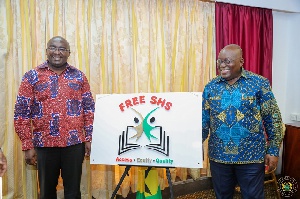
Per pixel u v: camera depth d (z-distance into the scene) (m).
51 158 2.00
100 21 2.62
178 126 1.80
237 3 3.14
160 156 1.79
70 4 2.51
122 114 1.91
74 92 2.04
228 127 1.78
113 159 1.86
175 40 2.96
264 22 3.36
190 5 3.00
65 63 2.04
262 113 1.80
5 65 2.32
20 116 1.94
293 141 3.15
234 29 3.19
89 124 2.14
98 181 2.73
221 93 1.81
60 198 2.61
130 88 2.82
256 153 1.78
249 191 1.80
